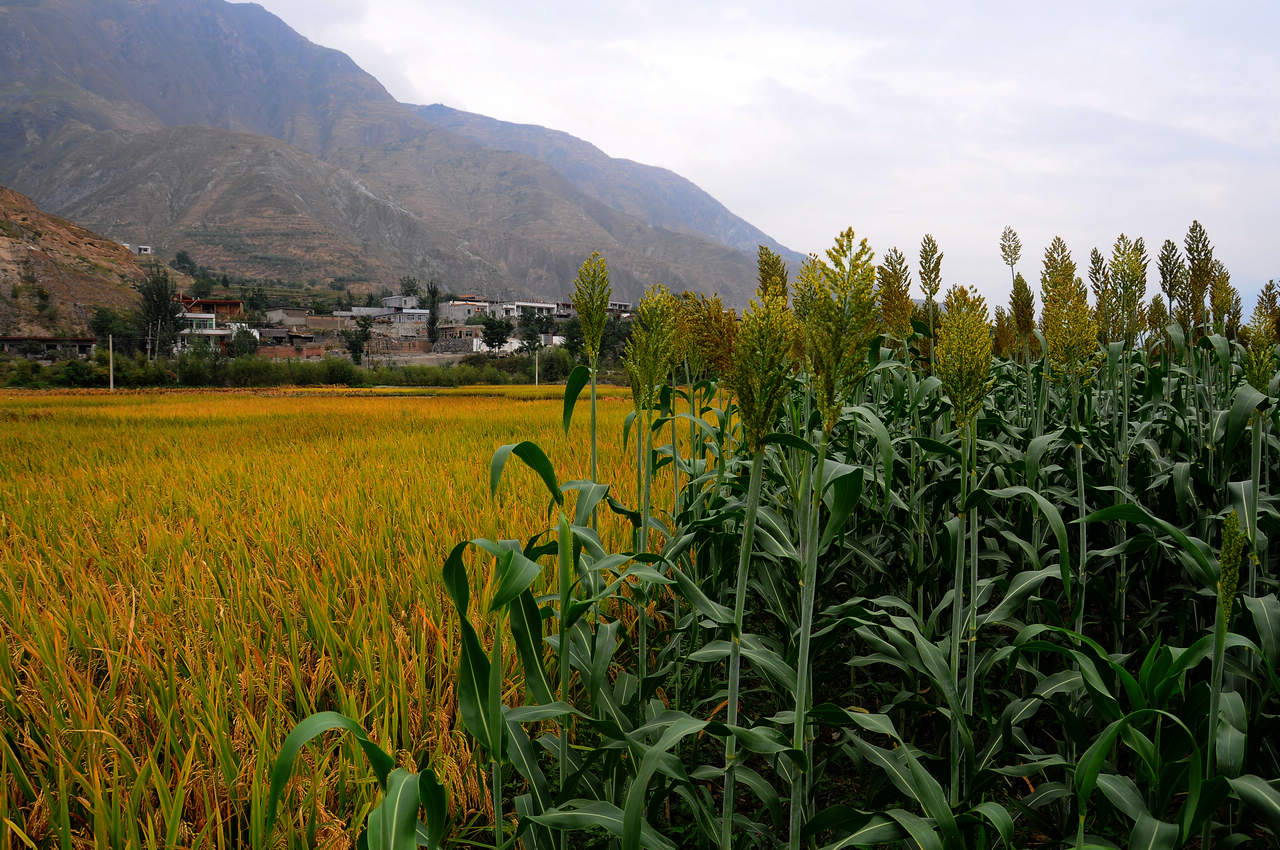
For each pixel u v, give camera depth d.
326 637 3.98
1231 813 2.77
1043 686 2.49
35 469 12.32
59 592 5.45
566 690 2.05
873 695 3.93
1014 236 5.46
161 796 2.59
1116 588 3.49
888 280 4.24
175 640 4.03
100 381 70.88
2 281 136.12
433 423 19.23
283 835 2.60
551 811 1.96
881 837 1.80
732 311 3.25
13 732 3.33
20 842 2.63
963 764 2.59
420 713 3.43
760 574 3.23
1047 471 3.63
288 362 80.62
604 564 2.18
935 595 3.63
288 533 6.28
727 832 1.96
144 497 8.59
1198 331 4.86
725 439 3.29
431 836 1.79
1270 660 2.12
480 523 6.02
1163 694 1.96
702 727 1.83
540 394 49.25
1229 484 2.65
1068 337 2.94
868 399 4.93
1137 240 3.65
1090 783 1.72
